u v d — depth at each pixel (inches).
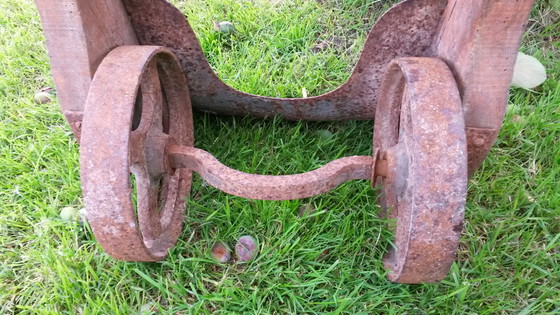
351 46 25.9
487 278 16.7
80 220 18.4
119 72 14.1
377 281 16.7
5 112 22.9
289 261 17.3
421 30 16.5
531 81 23.1
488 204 19.4
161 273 17.0
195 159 16.2
